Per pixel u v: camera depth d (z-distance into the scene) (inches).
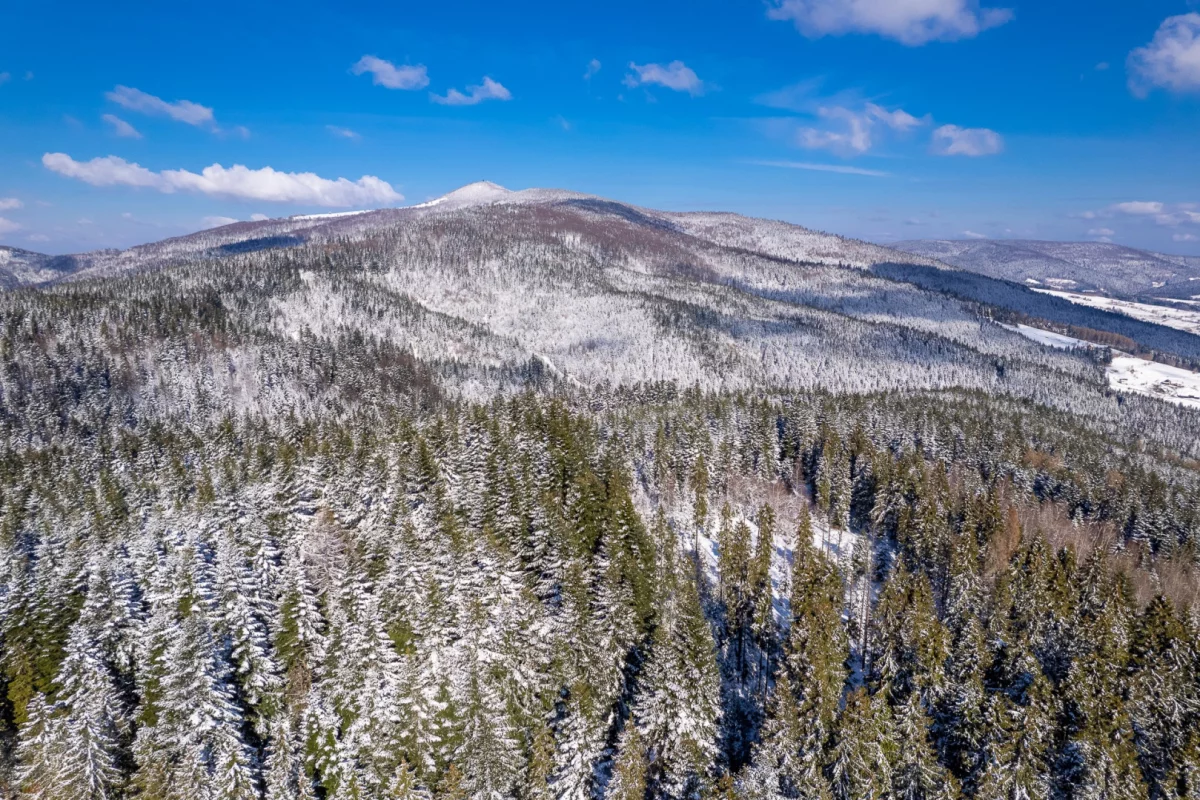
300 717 2229.3
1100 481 4813.0
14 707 2220.7
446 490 3129.9
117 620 2326.5
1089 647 2331.4
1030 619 2591.0
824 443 4739.2
